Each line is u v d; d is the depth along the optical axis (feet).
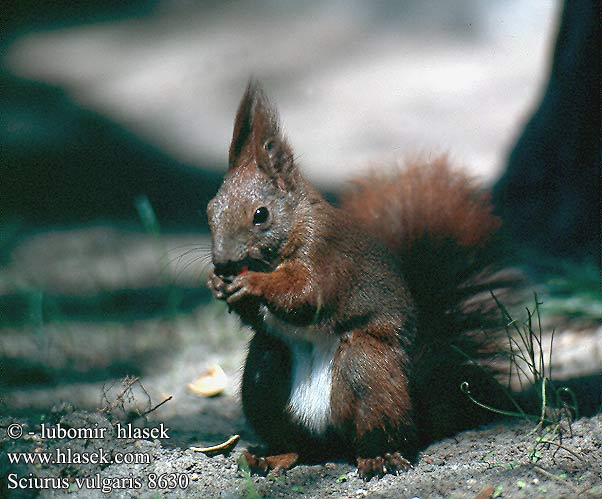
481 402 25.35
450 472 22.07
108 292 43.78
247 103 24.95
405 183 28.55
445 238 27.30
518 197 39.01
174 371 32.65
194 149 72.08
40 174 67.92
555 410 24.54
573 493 20.01
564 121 37.50
